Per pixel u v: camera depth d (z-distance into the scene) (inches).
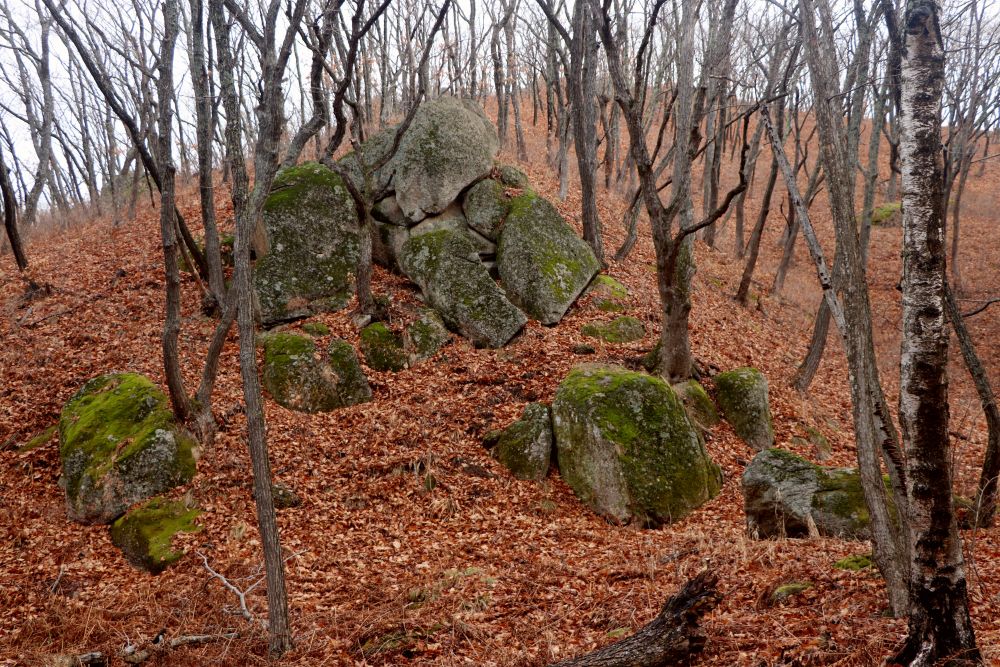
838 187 227.6
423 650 241.6
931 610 168.6
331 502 378.0
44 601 297.4
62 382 467.8
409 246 585.9
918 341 164.7
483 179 630.5
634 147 433.4
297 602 289.0
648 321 599.8
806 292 855.1
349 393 471.5
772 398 530.6
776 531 325.7
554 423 426.3
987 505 319.9
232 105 290.2
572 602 272.4
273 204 561.6
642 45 405.1
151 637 260.7
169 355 392.5
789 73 495.5
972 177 1346.0
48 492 389.1
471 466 414.9
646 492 382.9
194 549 331.3
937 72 162.7
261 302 531.8
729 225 1136.2
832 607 227.0
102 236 738.8
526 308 572.1
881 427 220.2
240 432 418.9
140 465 370.6
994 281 887.1
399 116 1089.4
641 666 183.9
